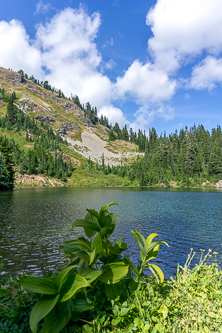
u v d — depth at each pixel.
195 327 2.33
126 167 135.75
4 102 185.50
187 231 15.06
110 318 2.48
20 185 81.19
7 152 60.88
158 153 141.00
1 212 21.73
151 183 108.06
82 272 2.31
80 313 2.41
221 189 80.56
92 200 35.88
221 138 137.38
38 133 152.12
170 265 8.74
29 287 1.80
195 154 122.06
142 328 2.19
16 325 2.22
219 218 20.23
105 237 2.86
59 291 1.93
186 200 38.03
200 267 3.72
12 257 9.23
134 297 2.70
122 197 43.28
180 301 2.86
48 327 1.89
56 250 10.27
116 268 2.39
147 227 16.28
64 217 19.17
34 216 19.62
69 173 113.25
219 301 2.84
